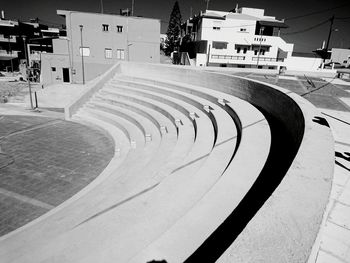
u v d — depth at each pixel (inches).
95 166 423.5
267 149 219.0
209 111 442.9
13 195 329.7
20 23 2070.6
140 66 871.1
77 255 169.5
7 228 267.4
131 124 580.7
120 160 433.7
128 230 171.5
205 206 141.1
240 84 512.7
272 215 75.9
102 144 521.3
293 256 61.4
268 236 67.9
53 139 539.2
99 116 655.1
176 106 558.6
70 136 561.3
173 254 110.8
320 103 453.1
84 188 345.7
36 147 493.0
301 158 118.9
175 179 239.1
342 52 2345.0
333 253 119.3
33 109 780.0
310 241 66.0
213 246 118.3
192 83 703.7
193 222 130.5
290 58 1679.4
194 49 1829.5
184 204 187.9
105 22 1218.0
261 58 1654.8
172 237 120.7
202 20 1606.8
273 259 60.7
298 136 223.0
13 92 1028.5
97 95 756.6
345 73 1011.3
